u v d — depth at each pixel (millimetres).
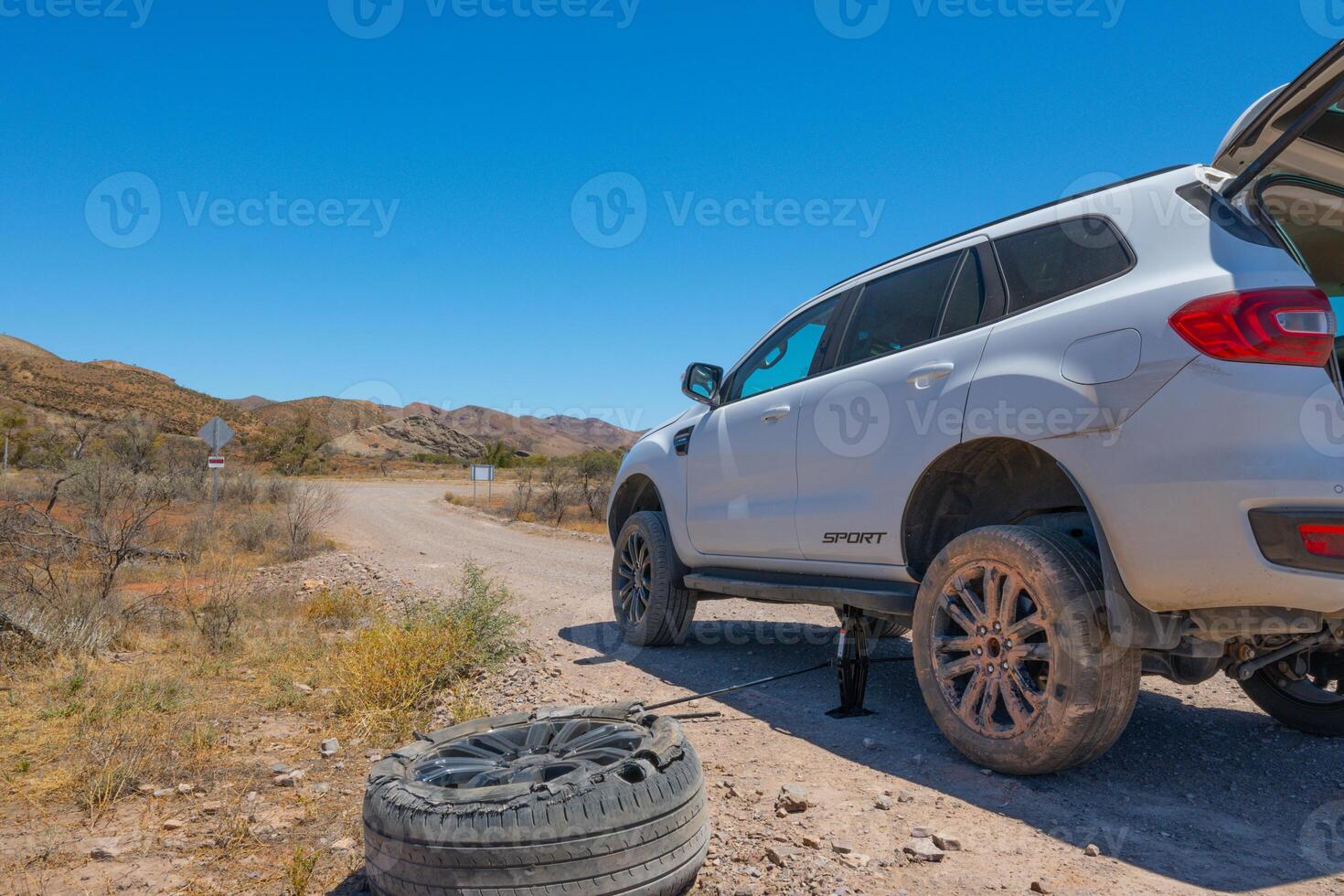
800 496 4605
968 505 3977
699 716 4309
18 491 15820
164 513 17562
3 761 3859
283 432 82000
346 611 7816
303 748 4113
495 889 2146
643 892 2232
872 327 4426
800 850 2740
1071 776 3371
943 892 2445
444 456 120062
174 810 3293
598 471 32250
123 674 5535
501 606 7012
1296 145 3168
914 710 4488
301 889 2562
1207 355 2746
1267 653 3281
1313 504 2564
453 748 2777
